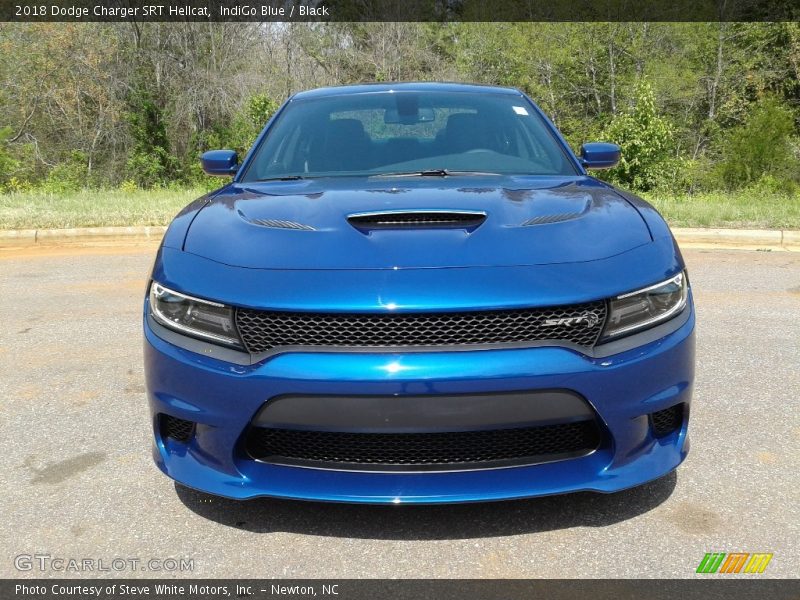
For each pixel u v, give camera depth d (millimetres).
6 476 2756
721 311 5363
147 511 2475
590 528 2318
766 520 2373
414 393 1985
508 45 36406
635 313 2145
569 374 2020
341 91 3889
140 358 4273
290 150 3402
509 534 2283
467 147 3346
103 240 9180
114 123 27828
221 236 2361
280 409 2055
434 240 2199
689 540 2252
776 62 34875
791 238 8539
